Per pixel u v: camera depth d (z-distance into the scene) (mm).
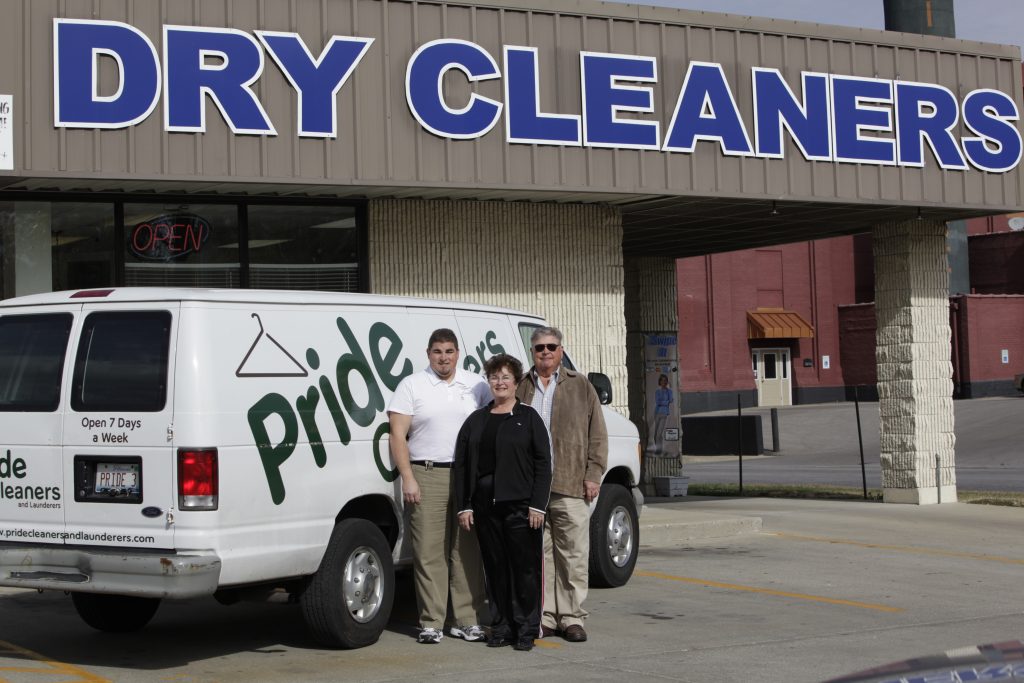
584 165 13133
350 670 7672
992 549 13156
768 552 12914
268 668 7730
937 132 15352
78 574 7523
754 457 33625
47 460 7703
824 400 51500
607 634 8812
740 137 13961
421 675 7543
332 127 11922
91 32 11141
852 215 16297
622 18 13398
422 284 13266
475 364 9547
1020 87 16188
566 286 13992
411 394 8453
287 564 7695
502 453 8188
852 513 16359
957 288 51406
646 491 20203
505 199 13602
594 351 14078
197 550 7234
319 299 8258
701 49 13867
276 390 7773
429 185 12336
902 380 17203
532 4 12938
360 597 8219
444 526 8523
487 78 12648
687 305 47906
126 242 12273
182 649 8352
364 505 8602
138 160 11266
